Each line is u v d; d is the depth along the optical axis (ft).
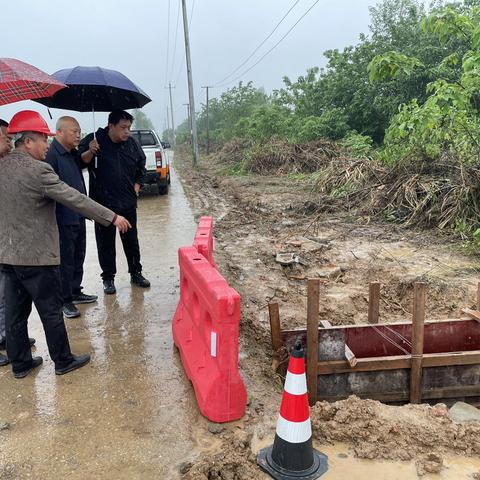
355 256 24.13
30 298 12.50
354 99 66.49
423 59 58.59
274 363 14.39
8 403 11.64
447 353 14.75
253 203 39.27
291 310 18.63
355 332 15.25
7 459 9.69
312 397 14.42
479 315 15.79
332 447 10.15
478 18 24.61
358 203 34.71
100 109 18.29
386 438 10.27
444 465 9.65
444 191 28.96
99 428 10.65
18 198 11.16
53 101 17.21
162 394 11.96
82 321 16.43
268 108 78.64
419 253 24.09
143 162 18.28
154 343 14.78
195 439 10.25
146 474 9.24
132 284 20.11
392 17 69.77
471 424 10.86
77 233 16.24
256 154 63.52
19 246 11.41
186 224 33.58
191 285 12.85
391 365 14.44
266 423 10.80
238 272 22.48
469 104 28.14
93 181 17.44
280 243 26.96
